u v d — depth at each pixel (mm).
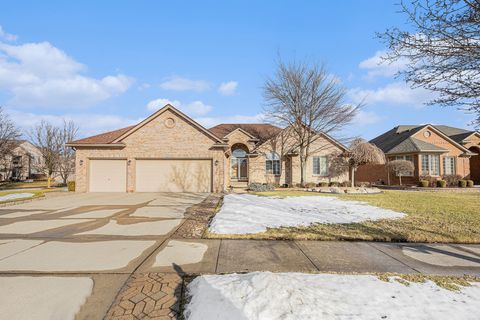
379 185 24625
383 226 6984
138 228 6836
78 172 16734
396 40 4613
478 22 3938
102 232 6418
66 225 7172
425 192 17672
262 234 6133
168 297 3205
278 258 4648
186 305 2930
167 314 2840
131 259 4527
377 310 2783
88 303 3064
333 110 19938
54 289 3393
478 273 4020
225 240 5758
